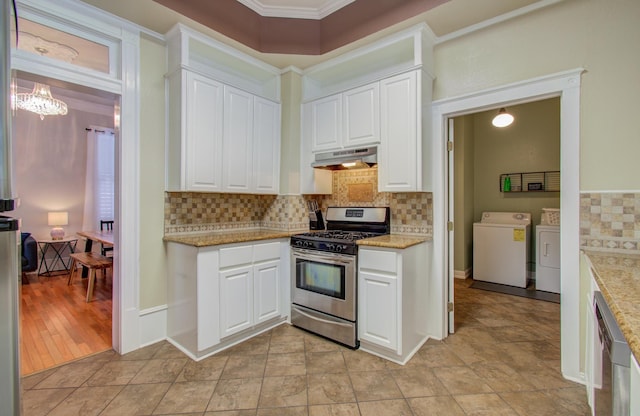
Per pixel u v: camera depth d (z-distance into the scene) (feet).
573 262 6.29
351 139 8.92
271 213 10.53
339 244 7.87
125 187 7.47
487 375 6.50
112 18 7.13
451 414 5.32
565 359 6.40
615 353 2.93
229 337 7.71
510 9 6.89
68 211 16.05
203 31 7.88
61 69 6.42
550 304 11.07
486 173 15.66
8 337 2.35
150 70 7.86
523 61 6.91
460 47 7.79
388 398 5.75
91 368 6.72
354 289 7.63
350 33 8.45
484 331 8.73
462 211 14.71
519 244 13.39
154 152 7.98
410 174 7.73
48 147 15.49
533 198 14.46
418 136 7.57
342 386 6.11
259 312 8.39
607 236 6.00
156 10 7.01
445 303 8.29
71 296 11.56
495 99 7.24
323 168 10.15
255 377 6.40
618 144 5.91
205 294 7.13
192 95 7.82
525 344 7.93
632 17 5.82
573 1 6.34
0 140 2.31
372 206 9.82
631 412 2.61
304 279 8.80
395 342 6.98
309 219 10.61
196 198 8.96
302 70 10.17
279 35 9.06
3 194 2.33
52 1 6.30
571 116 6.31
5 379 2.34
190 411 5.38
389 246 7.00
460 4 6.75
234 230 10.03
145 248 7.82
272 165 9.98
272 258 8.79
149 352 7.44
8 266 2.35
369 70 9.58
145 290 7.81
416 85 7.59
